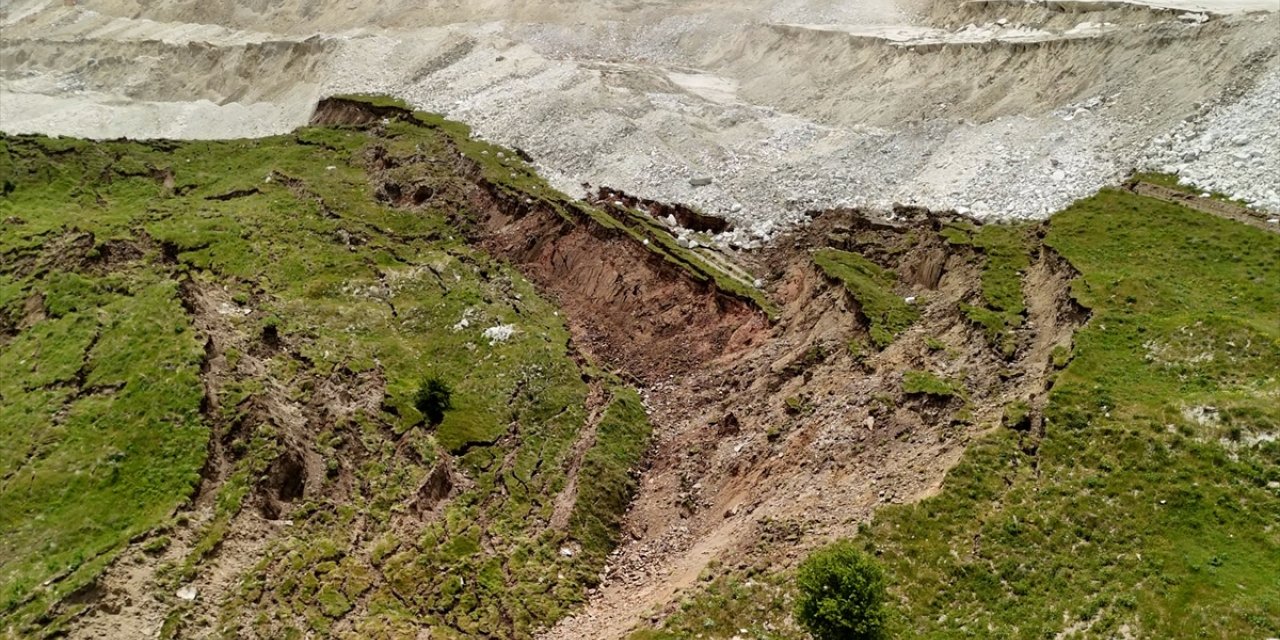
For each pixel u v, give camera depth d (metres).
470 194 62.34
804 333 41.38
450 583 31.25
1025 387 30.55
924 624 22.84
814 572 22.58
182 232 56.12
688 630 25.42
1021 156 48.81
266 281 51.38
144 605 27.47
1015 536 24.44
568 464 38.19
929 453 29.03
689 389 42.41
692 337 45.53
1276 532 22.06
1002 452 27.19
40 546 29.84
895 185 51.88
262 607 28.75
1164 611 20.64
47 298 44.69
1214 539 22.41
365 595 30.28
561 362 44.50
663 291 48.19
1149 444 25.62
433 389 40.47
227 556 30.16
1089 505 24.53
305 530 32.53
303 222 59.31
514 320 48.28
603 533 34.72
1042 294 36.44
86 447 33.94
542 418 40.94
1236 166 40.47
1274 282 33.41
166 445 33.50
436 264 54.25
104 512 31.08
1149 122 46.28
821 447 32.31
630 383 44.41
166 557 29.28
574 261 53.03
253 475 33.00
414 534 33.47
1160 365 29.00
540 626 29.91
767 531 28.62
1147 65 49.69
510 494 36.41
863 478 29.56
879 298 39.97
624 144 62.69
